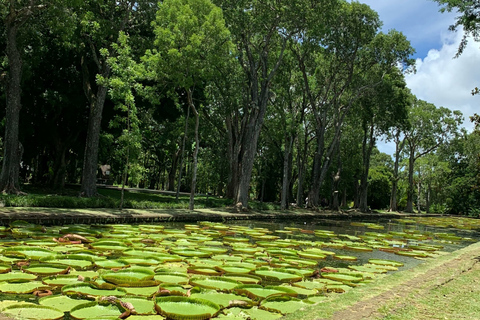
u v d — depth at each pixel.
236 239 11.62
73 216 13.07
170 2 19.77
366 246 13.17
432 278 6.24
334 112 36.53
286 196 34.00
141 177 17.89
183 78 19.61
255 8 24.38
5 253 7.04
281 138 33.97
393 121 38.00
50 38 23.67
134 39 23.75
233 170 29.72
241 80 26.98
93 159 22.00
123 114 27.31
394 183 50.12
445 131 50.81
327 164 34.53
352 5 30.11
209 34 20.02
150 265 7.12
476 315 4.33
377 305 4.42
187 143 33.12
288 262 8.52
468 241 18.72
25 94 24.53
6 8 17.83
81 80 25.39
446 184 55.53
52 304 4.65
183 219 17.66
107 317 4.20
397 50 32.50
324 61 33.69
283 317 3.90
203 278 6.19
